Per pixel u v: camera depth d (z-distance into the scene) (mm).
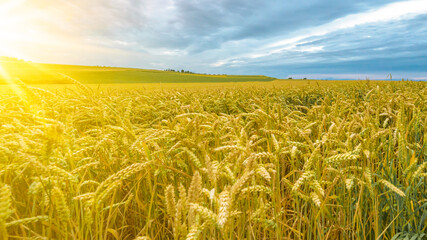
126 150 2291
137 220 2365
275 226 1884
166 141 2648
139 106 5086
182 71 159875
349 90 11266
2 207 1085
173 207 1286
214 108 6430
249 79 126438
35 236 1608
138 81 75938
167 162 2289
